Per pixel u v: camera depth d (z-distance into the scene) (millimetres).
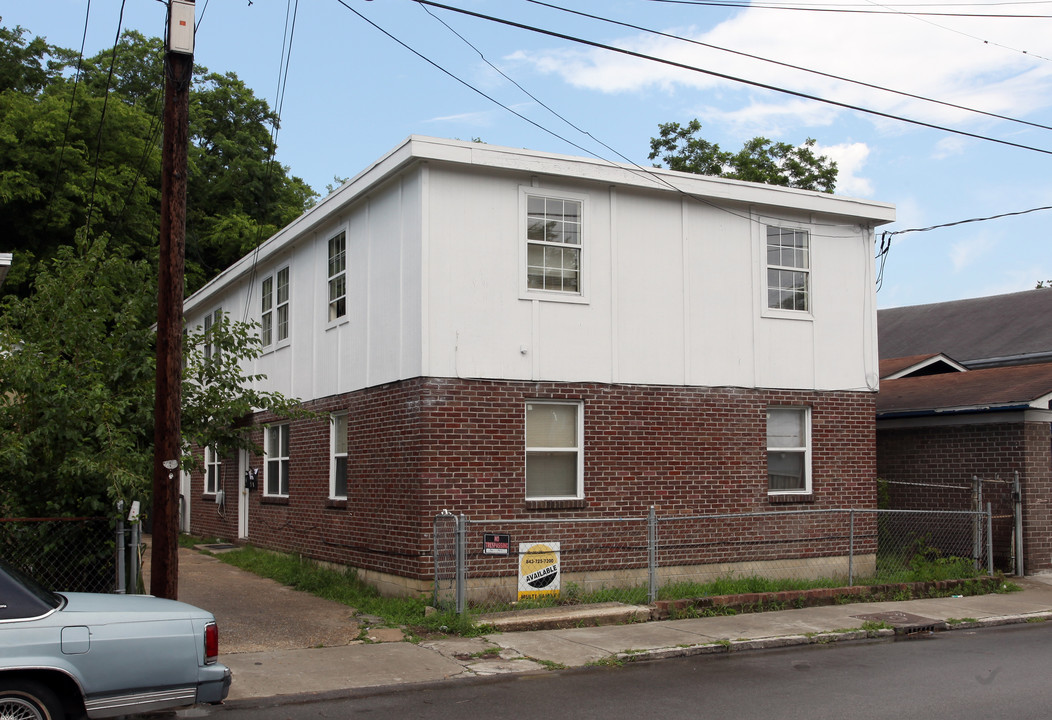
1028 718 7891
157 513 9805
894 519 18891
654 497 14969
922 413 18109
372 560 14727
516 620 11891
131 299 11977
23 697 6434
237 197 42312
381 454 14586
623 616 12438
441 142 13555
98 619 6820
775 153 36000
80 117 33406
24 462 10125
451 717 8055
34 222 31406
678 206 15648
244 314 21750
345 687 9117
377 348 14906
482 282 13961
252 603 13867
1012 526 16891
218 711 8305
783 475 16359
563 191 14711
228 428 12555
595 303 14797
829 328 16844
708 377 15602
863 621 12562
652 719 7945
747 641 11211
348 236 16203
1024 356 25172
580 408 14609
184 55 10180
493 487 13773
